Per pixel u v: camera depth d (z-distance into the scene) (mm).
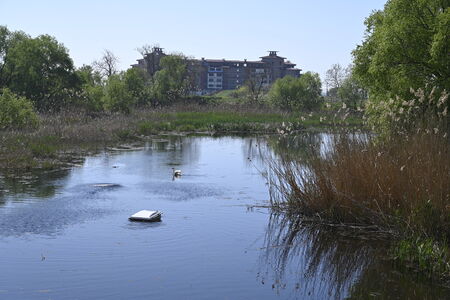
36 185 16344
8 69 48125
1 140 22641
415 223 10625
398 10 17531
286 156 15805
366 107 15219
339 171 12516
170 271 9273
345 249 10742
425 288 8734
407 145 12203
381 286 8836
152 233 11469
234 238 11352
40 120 30109
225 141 33219
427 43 17125
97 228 11695
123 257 9875
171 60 76000
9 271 9078
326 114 15148
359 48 20750
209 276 9117
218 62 143500
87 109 45156
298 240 11320
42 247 10344
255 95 76250
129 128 34438
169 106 59125
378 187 11820
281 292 8523
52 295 8125
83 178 17875
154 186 16781
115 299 8031
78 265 9422
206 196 15492
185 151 26984
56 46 48125
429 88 16859
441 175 10773
